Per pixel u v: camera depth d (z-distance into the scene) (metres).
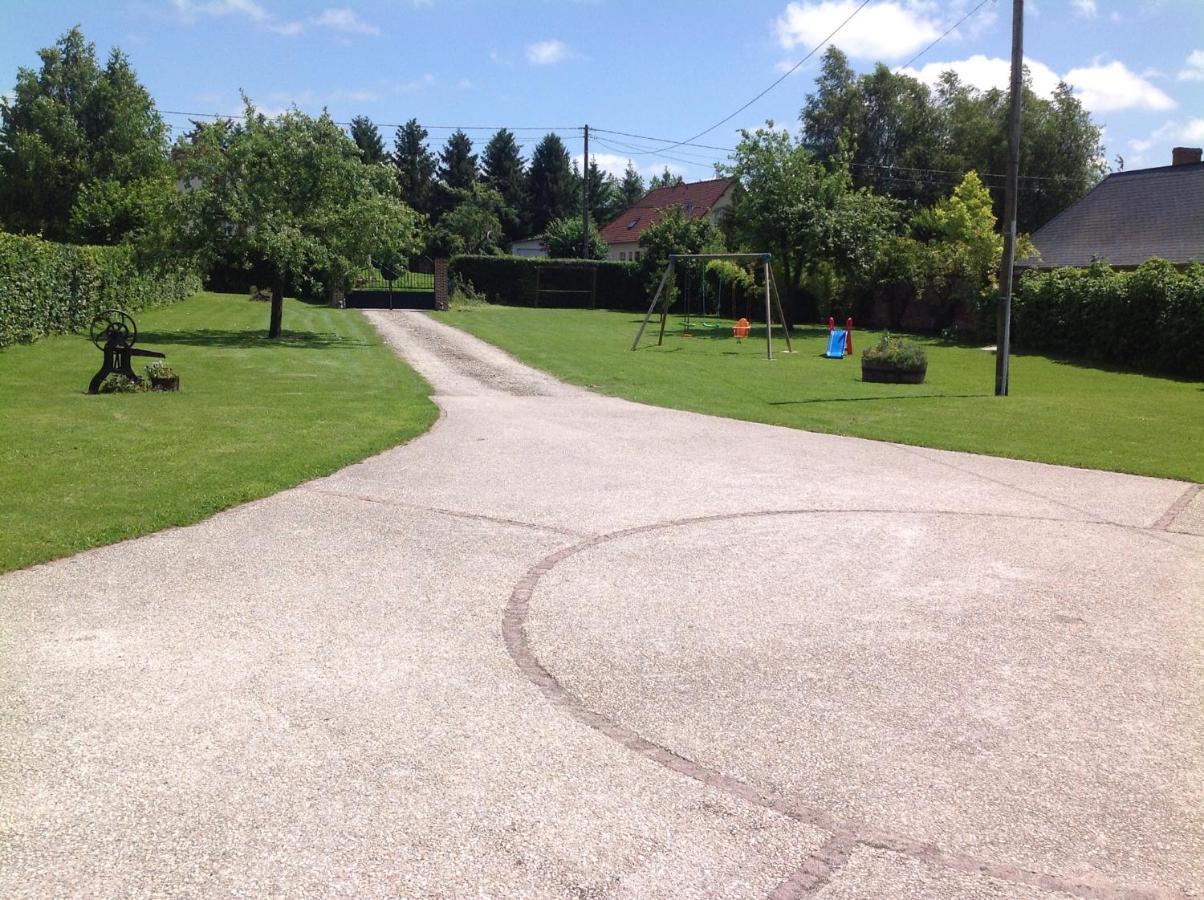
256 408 11.71
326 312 32.50
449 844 2.88
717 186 58.88
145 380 13.06
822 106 51.66
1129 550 6.48
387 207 22.20
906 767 3.44
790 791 3.25
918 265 31.72
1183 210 28.27
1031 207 49.00
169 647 4.36
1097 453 10.27
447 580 5.45
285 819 2.99
